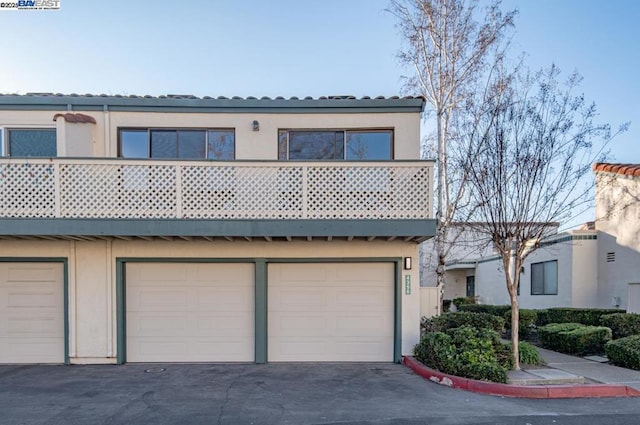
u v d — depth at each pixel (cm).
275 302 920
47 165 793
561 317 1210
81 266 905
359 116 966
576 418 570
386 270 927
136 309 915
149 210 796
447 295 2556
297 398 658
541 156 770
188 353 912
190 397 665
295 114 967
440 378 743
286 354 914
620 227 1197
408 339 904
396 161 808
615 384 691
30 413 598
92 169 796
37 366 877
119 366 874
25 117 939
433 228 794
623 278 1181
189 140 970
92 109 946
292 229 795
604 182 1227
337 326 920
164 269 921
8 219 775
